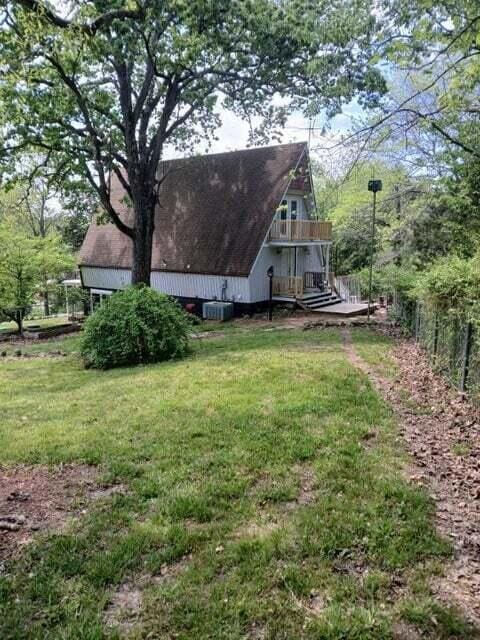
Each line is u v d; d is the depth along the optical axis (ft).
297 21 47.65
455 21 16.99
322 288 81.56
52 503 13.25
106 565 10.36
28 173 59.88
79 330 67.31
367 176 46.01
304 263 83.76
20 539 11.42
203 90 56.70
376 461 15.56
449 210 46.70
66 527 11.91
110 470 15.20
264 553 10.68
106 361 35.35
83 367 35.60
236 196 77.15
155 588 9.71
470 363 22.36
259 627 8.71
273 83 54.13
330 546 10.92
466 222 40.40
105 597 9.45
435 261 38.27
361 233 85.51
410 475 14.70
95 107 54.44
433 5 17.10
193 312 74.84
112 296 39.06
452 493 13.76
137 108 56.44
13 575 10.09
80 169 57.06
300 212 81.20
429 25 17.40
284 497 13.21
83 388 27.63
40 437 18.38
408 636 8.50
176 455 16.14
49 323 80.18
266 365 30.12
